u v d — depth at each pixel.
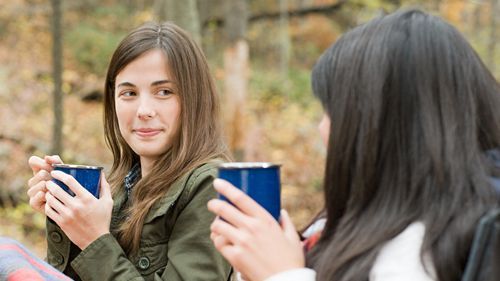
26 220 7.38
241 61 8.70
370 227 1.18
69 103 11.50
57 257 1.95
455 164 1.16
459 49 1.23
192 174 1.92
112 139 2.25
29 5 14.28
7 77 11.31
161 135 1.98
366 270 1.14
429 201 1.16
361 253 1.16
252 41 16.19
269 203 1.23
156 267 1.89
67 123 10.55
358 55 1.24
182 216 1.88
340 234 1.21
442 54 1.21
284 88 14.13
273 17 16.53
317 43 16.42
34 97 10.84
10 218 7.40
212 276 1.82
